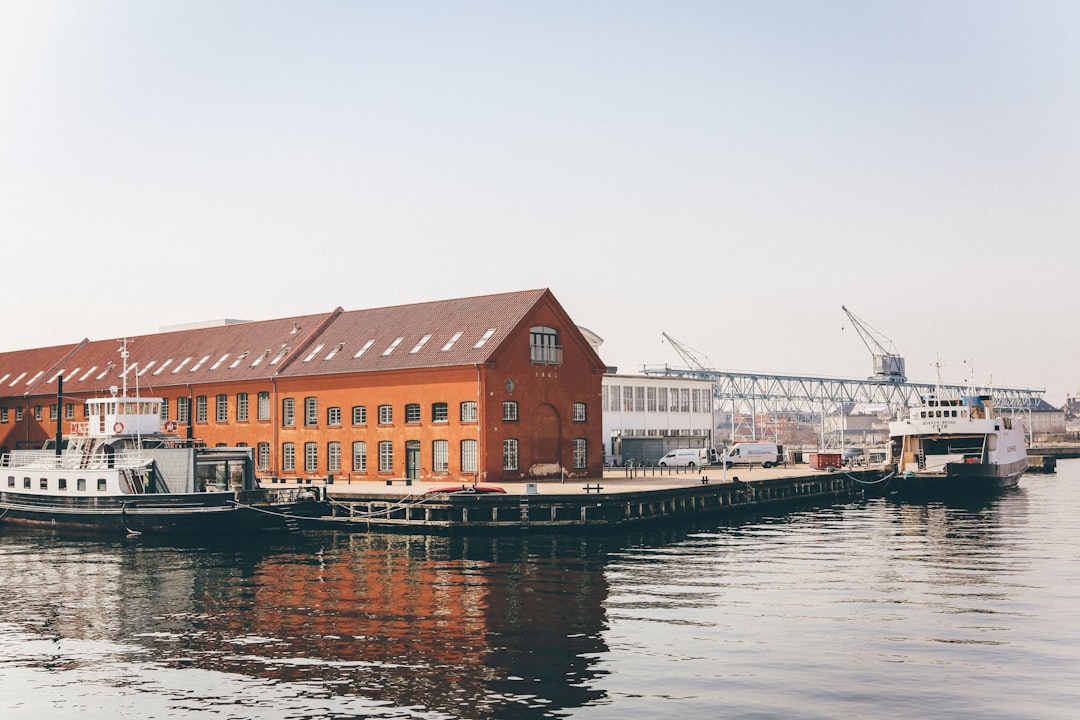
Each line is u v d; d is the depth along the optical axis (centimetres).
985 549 3728
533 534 4212
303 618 2469
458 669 1958
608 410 7869
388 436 5659
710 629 2292
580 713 1688
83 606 2688
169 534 4122
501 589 2838
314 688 1847
